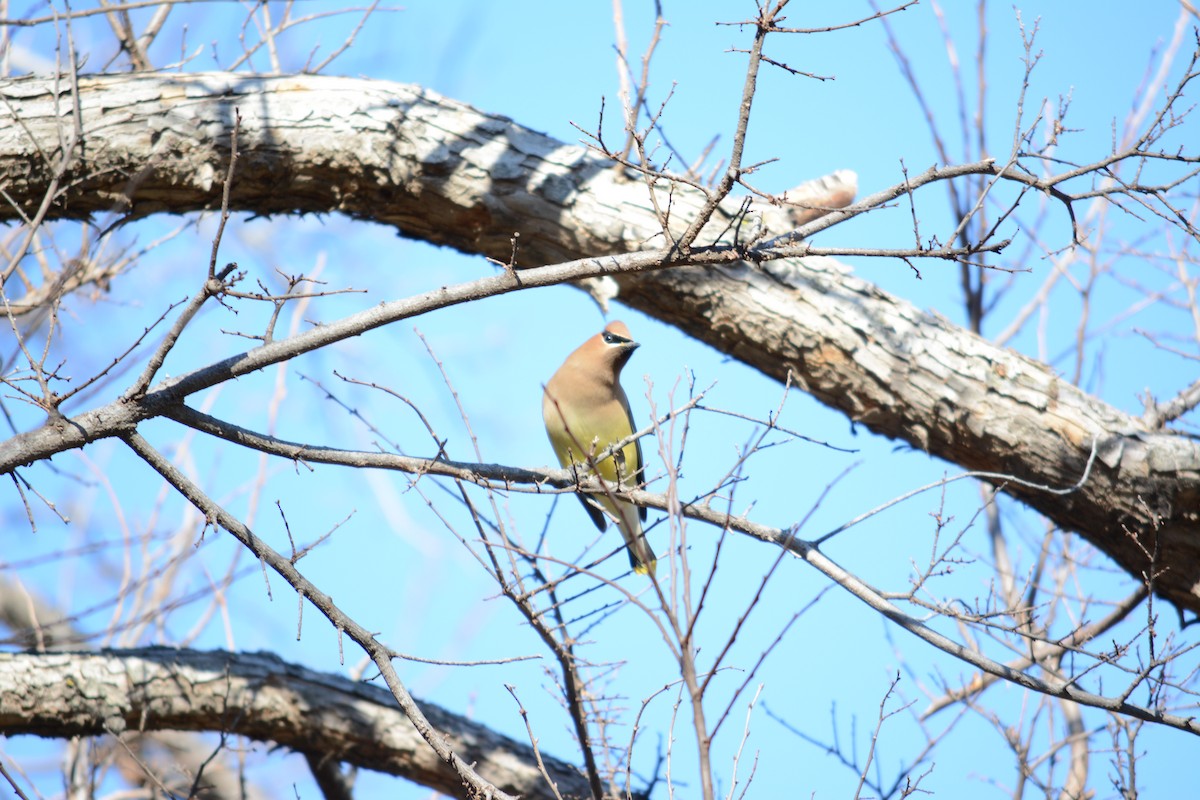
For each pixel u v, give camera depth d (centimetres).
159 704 1113
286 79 1181
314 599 855
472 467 903
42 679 1070
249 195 1183
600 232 1172
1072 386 1141
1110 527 1140
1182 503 1098
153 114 1120
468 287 842
